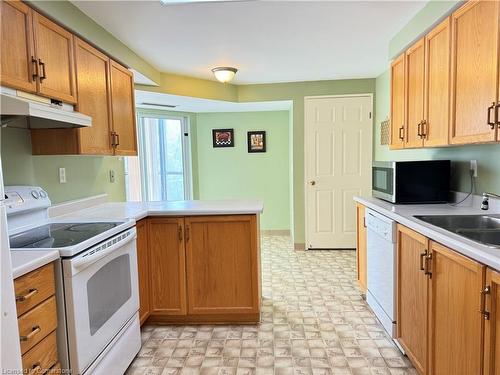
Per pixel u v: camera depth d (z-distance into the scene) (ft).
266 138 17.40
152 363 6.77
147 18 7.59
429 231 5.25
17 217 6.32
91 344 5.22
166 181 16.98
